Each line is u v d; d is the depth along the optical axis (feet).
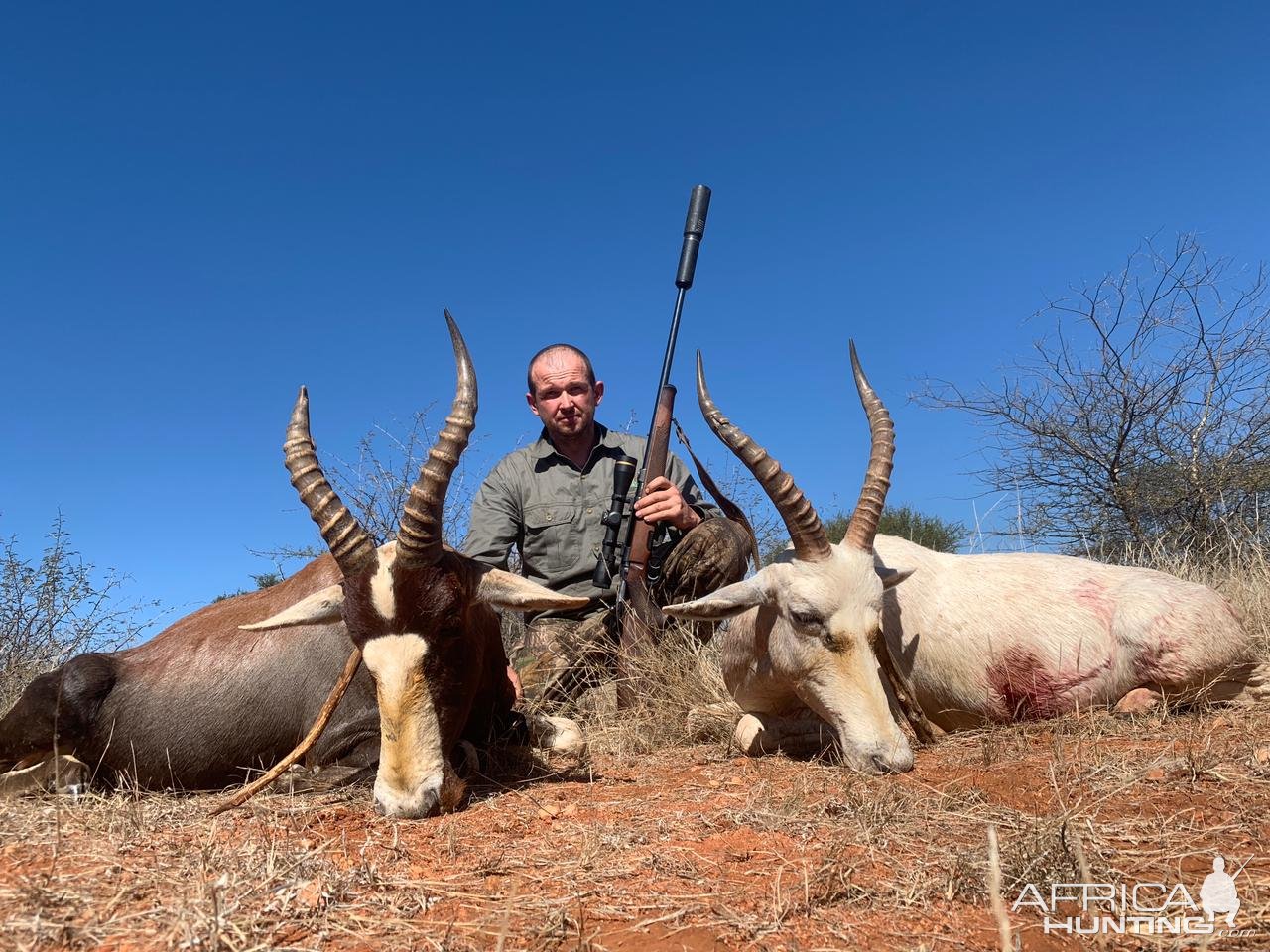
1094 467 13.61
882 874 3.74
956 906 3.46
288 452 5.06
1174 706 6.36
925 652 6.71
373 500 12.47
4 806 5.03
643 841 4.25
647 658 7.76
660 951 3.12
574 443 9.01
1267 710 6.13
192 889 3.63
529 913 3.46
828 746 6.20
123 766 5.76
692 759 6.58
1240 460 12.91
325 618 5.32
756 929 3.27
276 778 5.38
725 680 7.04
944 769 5.43
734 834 4.25
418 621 4.91
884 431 6.14
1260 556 10.06
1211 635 6.25
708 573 8.30
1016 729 6.25
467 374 5.07
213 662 5.91
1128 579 6.68
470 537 8.87
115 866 3.93
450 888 3.72
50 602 10.68
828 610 5.77
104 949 3.21
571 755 6.62
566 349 9.00
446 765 4.94
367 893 3.66
